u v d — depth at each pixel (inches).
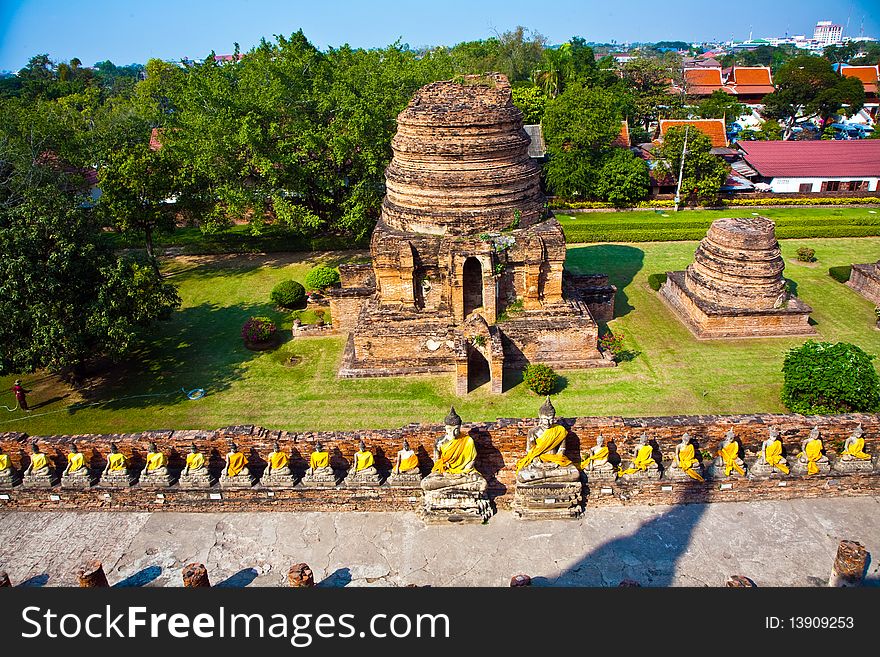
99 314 1203.2
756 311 1450.5
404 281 1318.9
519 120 1317.7
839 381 1093.8
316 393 1290.6
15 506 838.5
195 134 1936.5
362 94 1908.2
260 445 826.8
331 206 2121.1
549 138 2618.1
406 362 1342.3
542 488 767.7
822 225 2199.8
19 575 735.7
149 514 820.0
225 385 1331.2
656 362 1369.3
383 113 1898.4
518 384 1295.5
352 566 725.3
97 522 810.2
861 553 633.0
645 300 1695.4
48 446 839.1
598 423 805.9
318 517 800.9
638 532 757.9
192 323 1632.6
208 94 1923.0
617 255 2049.7
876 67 4276.6
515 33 4594.0
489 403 1233.4
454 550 742.5
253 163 1866.4
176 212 1964.8
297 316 1649.9
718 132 3014.3
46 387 1346.0
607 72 4052.7
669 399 1231.5
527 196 1336.1
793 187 2694.4
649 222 2322.8
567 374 1327.5
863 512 773.9
